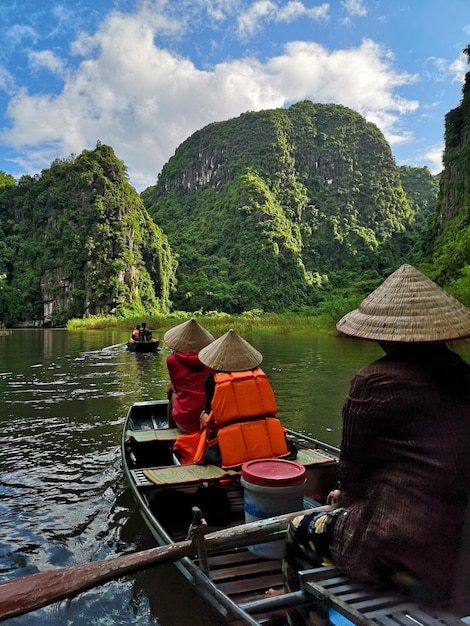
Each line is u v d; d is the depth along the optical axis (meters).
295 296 84.62
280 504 2.93
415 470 1.75
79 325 51.62
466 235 35.09
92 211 72.25
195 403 4.89
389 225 110.81
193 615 2.54
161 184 141.00
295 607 2.10
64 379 11.66
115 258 70.94
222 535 2.44
